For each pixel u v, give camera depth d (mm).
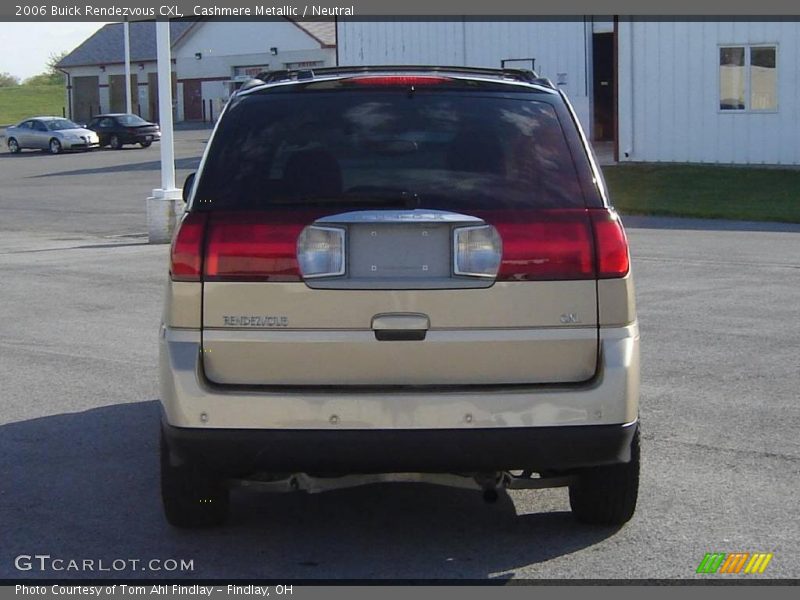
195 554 5348
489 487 5121
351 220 4773
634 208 23344
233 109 5172
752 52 28703
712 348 9750
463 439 4777
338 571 5129
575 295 4828
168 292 4891
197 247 4832
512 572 5102
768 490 6152
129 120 51094
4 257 16562
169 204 18578
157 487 6297
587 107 34281
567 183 4926
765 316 11219
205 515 5504
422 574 5086
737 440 7070
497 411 4773
